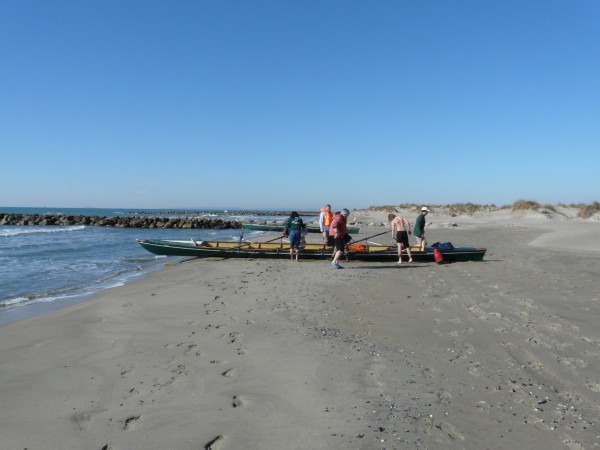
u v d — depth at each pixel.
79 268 14.16
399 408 3.85
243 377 4.55
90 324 6.63
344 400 4.01
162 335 6.04
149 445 3.28
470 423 3.58
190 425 3.57
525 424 3.56
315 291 8.98
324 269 12.28
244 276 11.09
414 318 6.78
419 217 14.07
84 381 4.48
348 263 13.62
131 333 6.14
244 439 3.36
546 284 9.20
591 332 5.82
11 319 7.40
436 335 5.92
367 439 3.33
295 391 4.21
